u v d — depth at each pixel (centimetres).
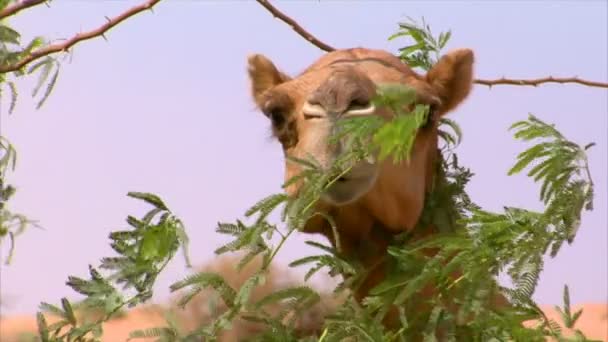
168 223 1139
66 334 1189
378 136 1079
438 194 1478
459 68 1554
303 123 1312
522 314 1134
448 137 1514
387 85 1154
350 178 1245
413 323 1223
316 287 1228
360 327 1186
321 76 1412
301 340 1188
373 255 1437
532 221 1114
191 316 1181
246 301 1128
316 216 1411
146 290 1141
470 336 1177
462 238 1145
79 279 1151
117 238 1146
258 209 1148
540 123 1152
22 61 1244
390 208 1398
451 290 1188
